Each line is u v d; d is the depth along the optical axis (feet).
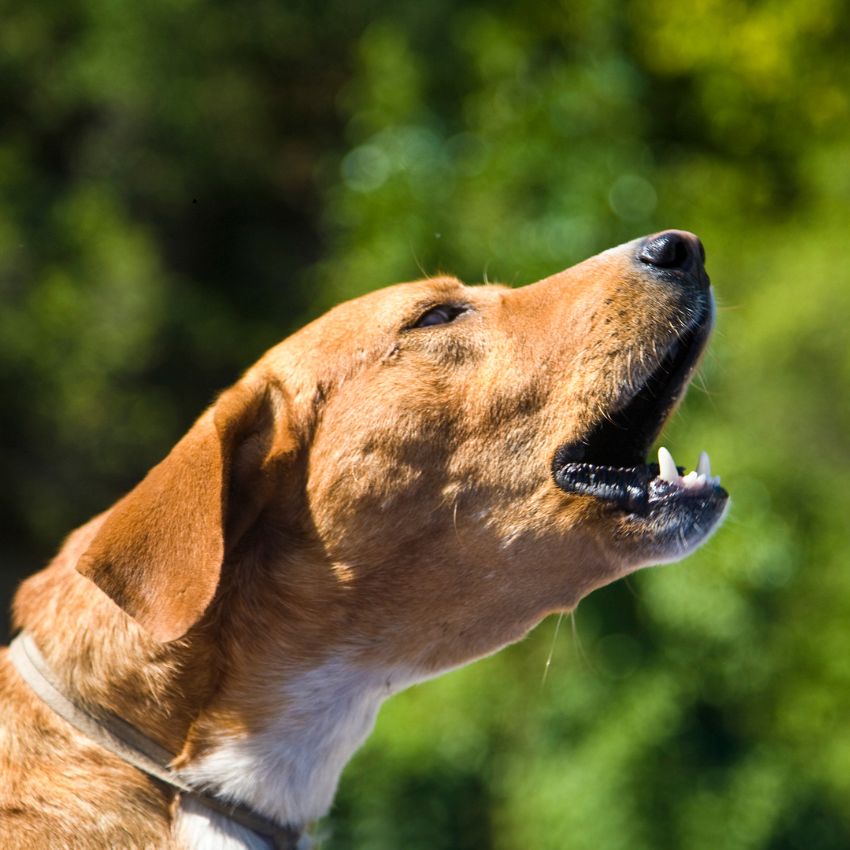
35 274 59.11
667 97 49.88
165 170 63.98
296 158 67.46
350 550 19.58
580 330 20.31
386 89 46.50
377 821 39.83
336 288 44.42
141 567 17.88
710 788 37.88
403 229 41.88
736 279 41.68
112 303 60.23
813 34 49.70
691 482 19.97
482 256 41.24
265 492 19.58
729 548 37.63
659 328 20.33
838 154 46.62
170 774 18.74
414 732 38.93
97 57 61.46
